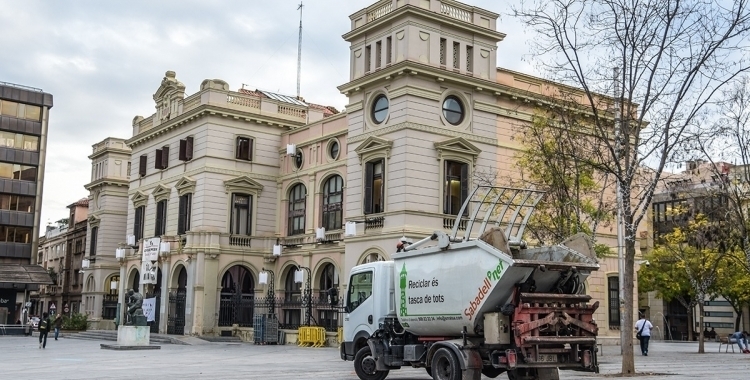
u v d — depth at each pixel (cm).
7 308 6438
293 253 4547
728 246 3838
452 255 1702
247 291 4750
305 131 4662
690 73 2103
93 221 6506
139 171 5438
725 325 5984
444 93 3644
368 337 1958
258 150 4800
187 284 4547
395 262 1889
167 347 3769
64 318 6047
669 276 5203
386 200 3572
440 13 3622
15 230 6819
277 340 4062
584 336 1612
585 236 1716
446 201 3612
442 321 1708
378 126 3684
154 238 4916
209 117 4638
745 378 1967
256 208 4741
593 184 2973
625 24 2161
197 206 4606
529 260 1559
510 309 1563
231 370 2277
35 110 7031
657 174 2159
